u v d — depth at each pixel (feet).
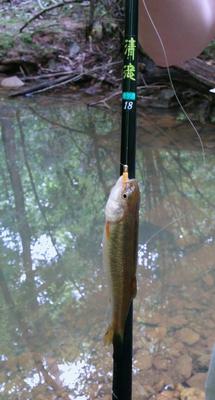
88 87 7.64
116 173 4.82
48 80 7.79
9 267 3.22
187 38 1.57
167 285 2.96
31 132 6.01
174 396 2.10
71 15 9.07
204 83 6.42
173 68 6.71
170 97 6.68
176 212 3.93
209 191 4.34
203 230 3.64
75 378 2.22
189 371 2.24
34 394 2.12
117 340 1.44
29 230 3.71
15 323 2.65
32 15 9.31
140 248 3.39
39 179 4.72
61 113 6.67
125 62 1.39
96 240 3.52
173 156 5.10
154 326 2.57
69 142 5.68
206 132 5.74
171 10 1.51
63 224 3.79
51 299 2.85
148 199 4.17
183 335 2.49
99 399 2.08
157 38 1.57
